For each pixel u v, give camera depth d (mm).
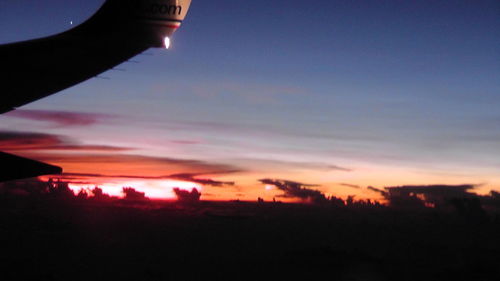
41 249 23766
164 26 7648
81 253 23609
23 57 7004
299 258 24047
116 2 8016
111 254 23719
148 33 7590
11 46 7230
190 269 21938
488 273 22828
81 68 6883
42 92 6332
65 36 7711
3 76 6512
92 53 7246
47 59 7023
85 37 7652
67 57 7109
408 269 23203
